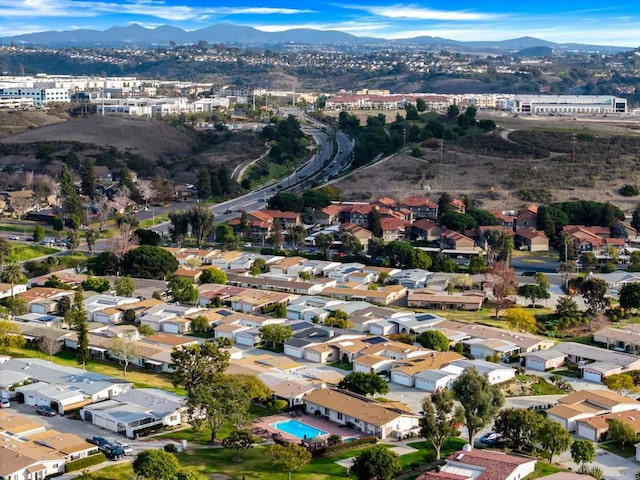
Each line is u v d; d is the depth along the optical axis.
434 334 168.38
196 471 104.19
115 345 153.50
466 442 122.69
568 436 118.06
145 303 194.50
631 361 159.38
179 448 116.06
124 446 114.19
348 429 126.88
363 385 139.25
